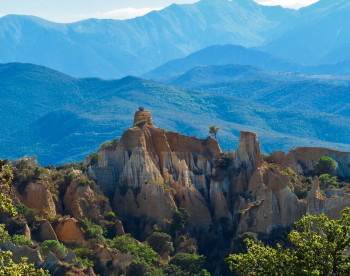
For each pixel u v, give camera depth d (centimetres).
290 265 13700
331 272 13362
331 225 13525
